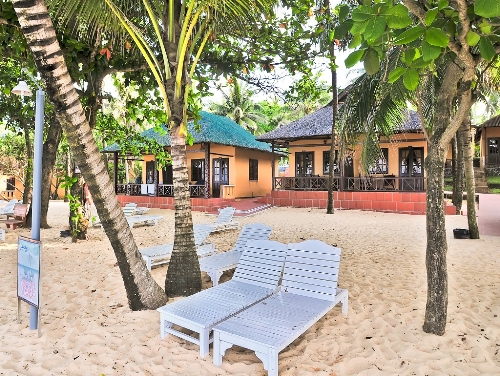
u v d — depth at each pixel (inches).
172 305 166.7
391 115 336.8
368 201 682.8
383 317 181.3
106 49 234.1
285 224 522.3
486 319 180.2
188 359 145.7
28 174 621.6
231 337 136.8
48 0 181.9
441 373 132.7
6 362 142.8
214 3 179.2
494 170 957.2
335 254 184.5
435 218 161.9
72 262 304.7
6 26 220.8
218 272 229.9
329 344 156.4
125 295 219.1
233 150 890.1
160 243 400.8
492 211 616.1
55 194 1198.3
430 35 95.5
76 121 152.7
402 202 647.8
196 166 899.4
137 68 291.7
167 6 201.3
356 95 338.3
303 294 184.5
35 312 170.2
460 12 103.0
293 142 881.5
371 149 345.1
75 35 257.4
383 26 94.0
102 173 167.3
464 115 147.8
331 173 632.4
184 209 211.0
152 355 149.2
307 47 309.4
